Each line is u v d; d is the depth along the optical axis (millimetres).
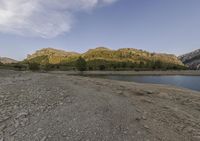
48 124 8320
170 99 17094
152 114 11531
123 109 11375
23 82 16266
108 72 160500
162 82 74625
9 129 7652
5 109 9391
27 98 11320
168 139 8555
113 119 9578
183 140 8734
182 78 108062
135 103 13477
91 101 12039
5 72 27062
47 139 7172
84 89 15867
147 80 82750
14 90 12734
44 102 10953
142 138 8195
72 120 8906
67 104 11016
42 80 18406
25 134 7395
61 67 175750
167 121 10797
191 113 13094
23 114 9039
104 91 16547
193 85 63188
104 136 7828
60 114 9477
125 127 8938
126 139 7887
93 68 175625
